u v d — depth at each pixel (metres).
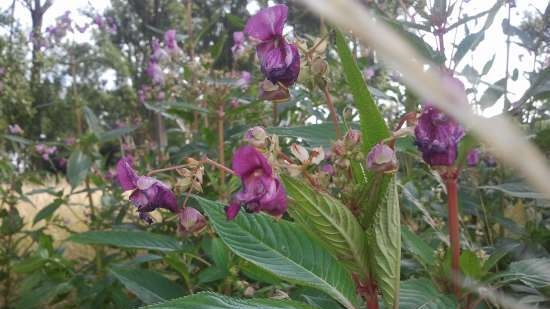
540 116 0.49
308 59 0.24
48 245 0.56
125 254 0.69
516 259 0.39
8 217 0.76
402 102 0.62
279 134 0.27
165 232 0.65
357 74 0.20
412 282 0.24
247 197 0.20
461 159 0.27
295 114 0.78
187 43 0.79
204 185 0.59
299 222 0.21
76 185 0.69
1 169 0.82
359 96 0.20
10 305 0.64
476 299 0.28
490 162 0.52
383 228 0.20
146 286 0.35
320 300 0.30
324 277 0.22
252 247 0.22
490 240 0.45
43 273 0.57
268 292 0.38
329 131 0.27
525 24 0.59
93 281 0.57
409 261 0.38
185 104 0.61
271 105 0.72
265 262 0.22
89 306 0.53
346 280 0.22
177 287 0.36
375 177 0.21
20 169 0.92
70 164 0.69
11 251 0.72
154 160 0.87
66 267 0.55
